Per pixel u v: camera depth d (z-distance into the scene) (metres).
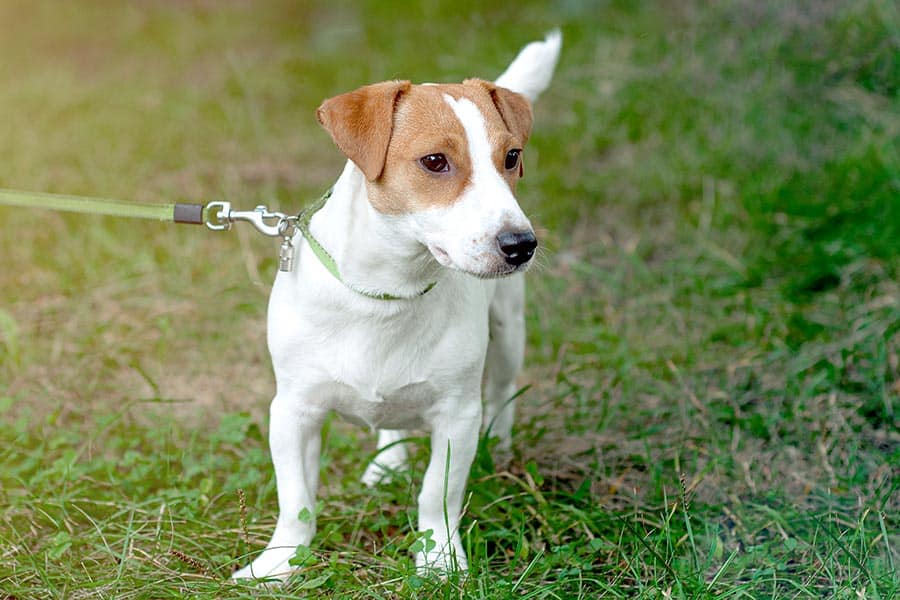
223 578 5.28
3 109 11.64
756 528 5.85
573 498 6.09
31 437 6.70
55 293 8.52
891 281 8.07
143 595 5.03
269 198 9.91
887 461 6.31
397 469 6.29
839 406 6.97
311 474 5.50
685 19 12.25
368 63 13.09
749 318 8.05
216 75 13.19
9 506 5.86
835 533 5.63
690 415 7.05
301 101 12.40
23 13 14.51
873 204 8.79
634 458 6.61
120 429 6.83
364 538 5.86
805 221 8.97
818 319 7.91
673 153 10.36
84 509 5.86
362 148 4.76
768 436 6.80
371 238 4.87
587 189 10.04
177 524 5.70
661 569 5.33
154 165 10.63
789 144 9.97
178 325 8.19
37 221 9.30
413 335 5.09
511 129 5.07
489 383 6.60
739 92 10.79
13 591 5.03
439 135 4.69
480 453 6.20
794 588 5.36
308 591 5.18
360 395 5.19
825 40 10.88
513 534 5.67
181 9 15.32
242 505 5.32
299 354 5.14
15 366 7.49
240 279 8.69
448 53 12.82
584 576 5.38
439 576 5.16
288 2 15.02
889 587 5.12
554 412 7.25
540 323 8.24
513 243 4.51
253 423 6.60
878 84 10.30
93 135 11.04
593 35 12.71
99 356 7.66
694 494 6.16
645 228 9.55
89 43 14.37
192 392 7.48
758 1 11.67
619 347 7.85
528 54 6.41
